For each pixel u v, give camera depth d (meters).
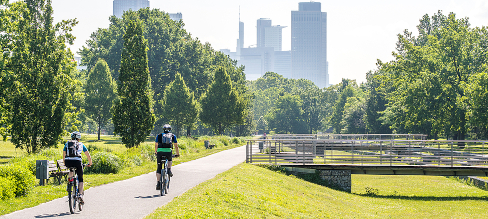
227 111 63.25
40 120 31.64
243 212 11.34
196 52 84.50
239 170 19.75
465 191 25.94
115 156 18.66
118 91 34.31
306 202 16.00
